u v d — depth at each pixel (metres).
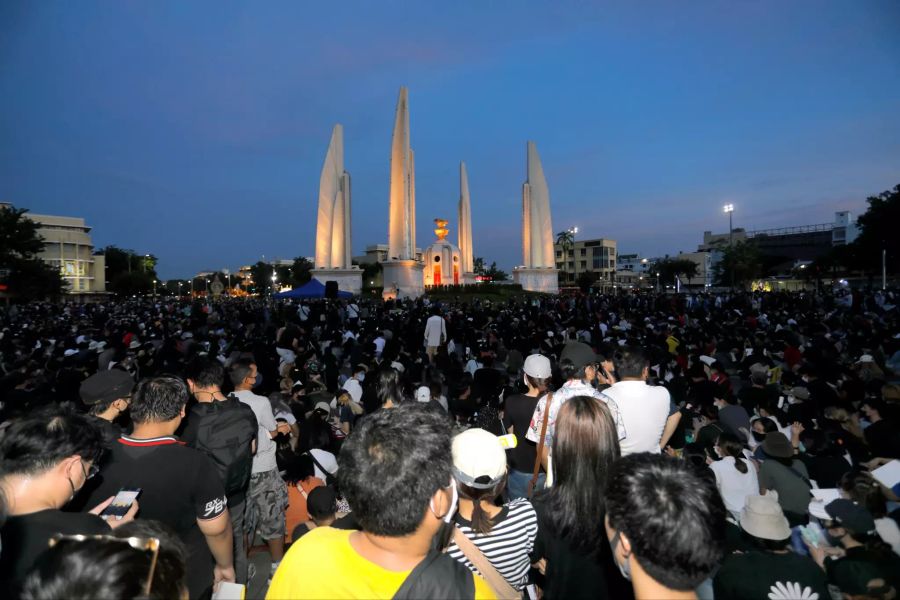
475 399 6.71
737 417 5.26
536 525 2.44
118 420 4.66
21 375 7.30
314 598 1.43
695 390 6.57
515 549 2.36
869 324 13.62
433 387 6.80
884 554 2.69
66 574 1.00
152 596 1.07
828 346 10.30
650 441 3.55
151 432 2.62
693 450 4.93
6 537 1.86
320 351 12.35
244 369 4.39
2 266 47.66
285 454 5.12
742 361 9.52
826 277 72.12
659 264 105.50
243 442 3.35
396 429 1.51
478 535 2.32
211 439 3.28
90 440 2.17
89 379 3.29
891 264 50.38
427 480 1.44
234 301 46.69
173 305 37.12
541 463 3.48
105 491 2.45
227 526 2.71
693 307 27.44
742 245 80.06
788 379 7.87
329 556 1.49
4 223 47.38
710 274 108.00
